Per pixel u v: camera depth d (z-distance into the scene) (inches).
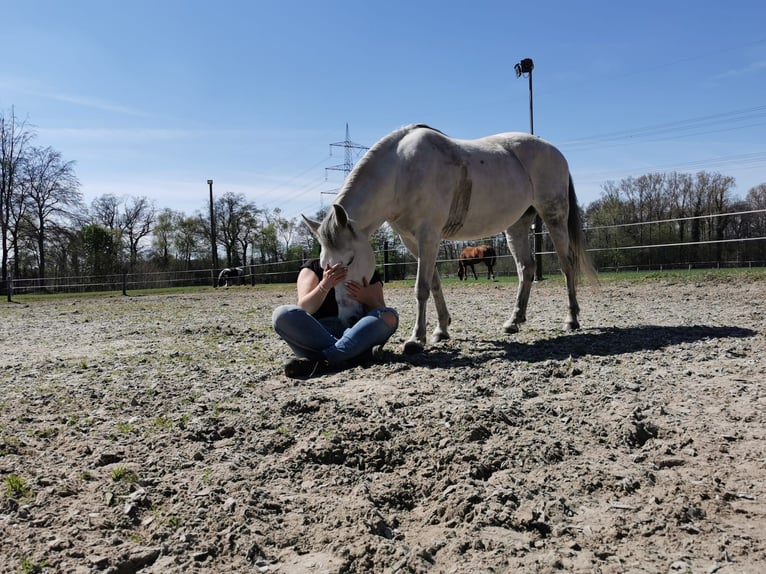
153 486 95.3
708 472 91.8
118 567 71.7
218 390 161.8
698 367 159.3
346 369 179.3
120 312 514.3
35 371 205.0
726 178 1489.9
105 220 1936.5
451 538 76.5
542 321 279.3
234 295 780.0
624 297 401.7
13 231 1362.0
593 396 135.3
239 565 72.6
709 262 1066.7
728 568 65.7
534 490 88.6
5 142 1307.8
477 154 212.2
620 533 75.0
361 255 177.8
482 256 800.3
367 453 107.0
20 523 82.3
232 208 1995.6
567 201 246.1
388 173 191.5
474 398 138.1
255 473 99.3
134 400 150.9
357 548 74.9
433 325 277.6
